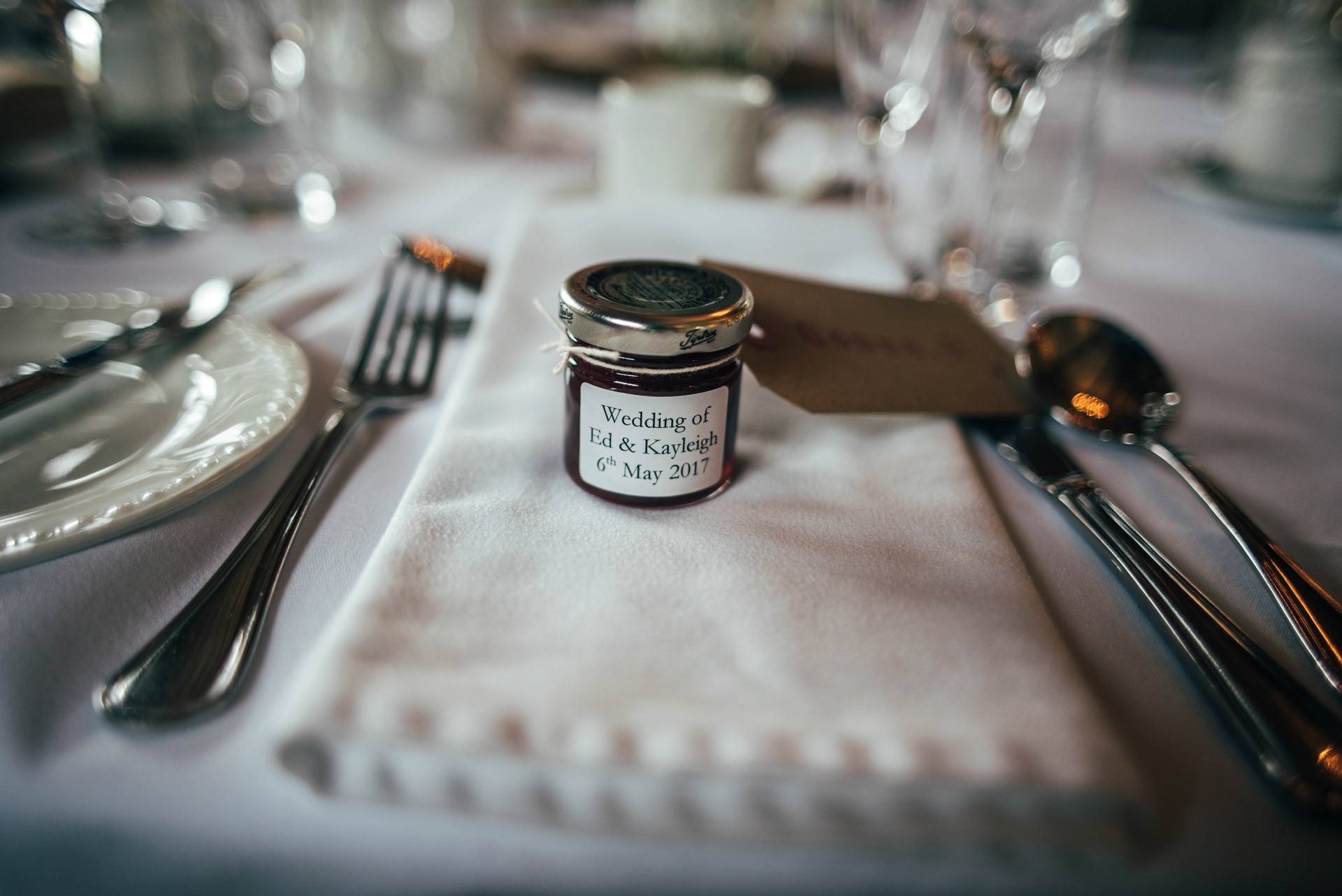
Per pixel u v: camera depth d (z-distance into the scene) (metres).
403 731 0.16
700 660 0.18
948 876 0.17
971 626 0.19
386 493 0.24
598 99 0.79
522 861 0.16
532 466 0.24
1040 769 0.16
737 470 0.25
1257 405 0.31
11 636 0.19
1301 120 0.51
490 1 0.60
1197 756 0.18
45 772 0.17
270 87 0.61
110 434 0.24
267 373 0.25
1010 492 0.26
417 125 0.61
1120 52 0.82
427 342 0.31
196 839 0.17
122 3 0.52
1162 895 0.17
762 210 0.40
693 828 0.17
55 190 0.49
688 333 0.21
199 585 0.21
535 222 0.37
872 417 0.27
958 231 0.50
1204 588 0.22
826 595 0.20
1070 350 0.30
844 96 0.74
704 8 0.70
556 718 0.17
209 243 0.42
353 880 0.17
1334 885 0.17
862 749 0.17
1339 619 0.21
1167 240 0.49
